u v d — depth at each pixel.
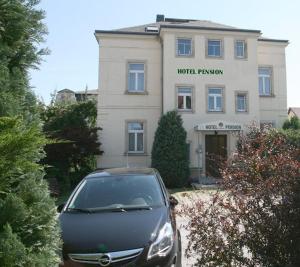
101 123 22.17
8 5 3.02
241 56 22.59
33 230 2.76
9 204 2.60
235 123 20.92
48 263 2.82
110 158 22.02
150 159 22.14
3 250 2.42
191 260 6.08
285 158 4.45
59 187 17.52
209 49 22.45
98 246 4.75
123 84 22.47
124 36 22.59
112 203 5.86
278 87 23.97
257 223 4.20
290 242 4.05
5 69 2.83
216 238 4.32
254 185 4.45
